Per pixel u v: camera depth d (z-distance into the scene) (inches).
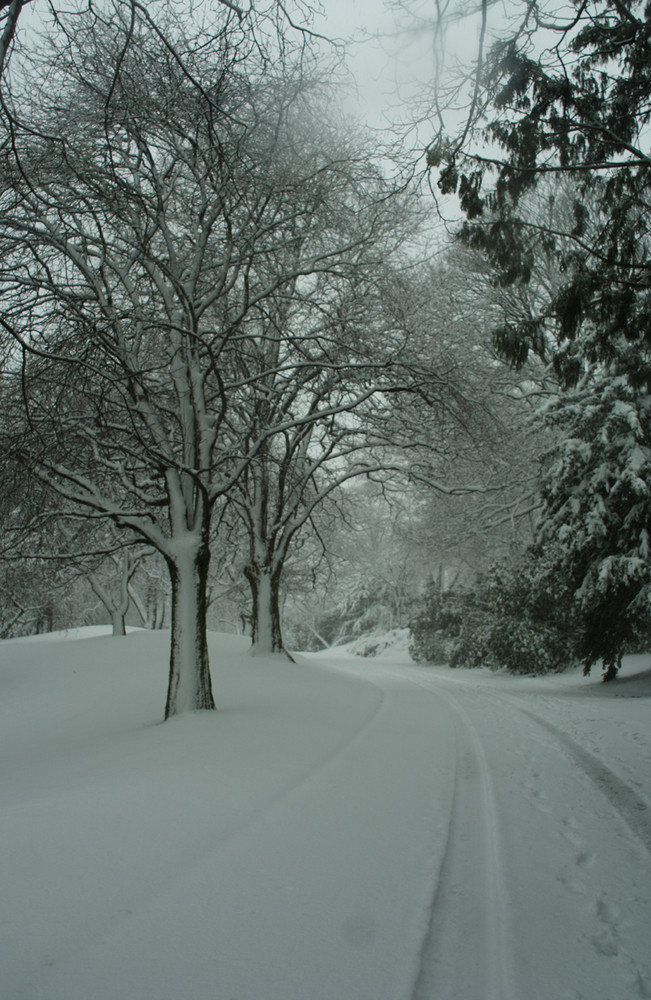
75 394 521.0
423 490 1079.6
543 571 855.7
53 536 654.5
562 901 180.4
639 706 590.9
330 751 358.6
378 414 713.0
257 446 516.1
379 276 587.5
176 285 454.6
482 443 728.3
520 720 519.2
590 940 158.9
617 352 419.5
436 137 344.8
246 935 149.3
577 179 401.7
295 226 561.3
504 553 1480.1
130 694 608.4
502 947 153.6
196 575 474.9
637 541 725.3
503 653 1054.4
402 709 572.4
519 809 266.5
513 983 138.2
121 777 274.2
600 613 759.1
